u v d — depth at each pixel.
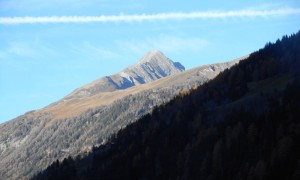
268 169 166.62
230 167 181.62
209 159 191.12
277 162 167.25
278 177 164.00
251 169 167.88
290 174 163.00
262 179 164.25
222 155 187.62
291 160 167.12
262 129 191.25
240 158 183.25
